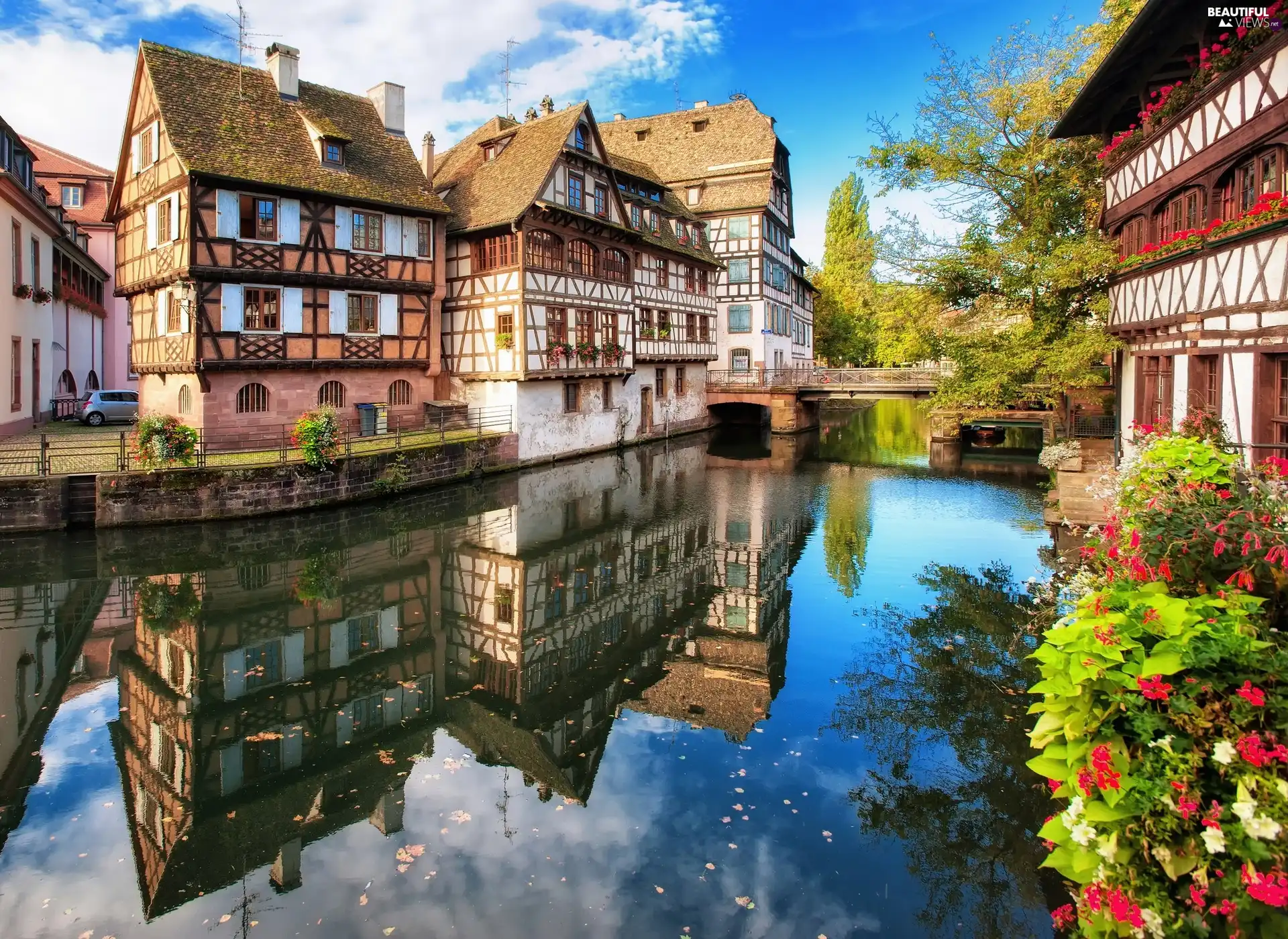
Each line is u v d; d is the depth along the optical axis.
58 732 7.52
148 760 7.06
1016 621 10.22
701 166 38.47
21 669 8.96
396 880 5.42
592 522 16.66
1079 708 3.88
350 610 11.15
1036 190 19.58
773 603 11.41
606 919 4.99
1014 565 12.98
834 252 57.44
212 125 18.70
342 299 20.36
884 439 33.28
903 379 31.92
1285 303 7.95
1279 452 8.30
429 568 13.19
